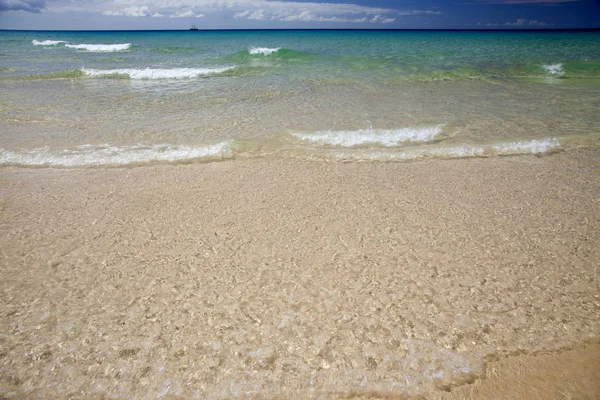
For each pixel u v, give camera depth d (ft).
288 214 14.05
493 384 7.63
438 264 11.16
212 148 20.56
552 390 7.47
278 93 34.63
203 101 31.68
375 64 54.03
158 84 39.91
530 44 88.99
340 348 8.41
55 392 7.52
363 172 17.85
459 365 8.04
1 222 13.48
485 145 20.89
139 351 8.35
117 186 16.40
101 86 38.65
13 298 9.86
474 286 10.24
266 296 9.93
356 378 7.77
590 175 17.25
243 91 35.65
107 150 20.49
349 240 12.39
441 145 21.16
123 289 10.21
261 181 16.88
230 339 8.64
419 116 26.86
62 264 11.24
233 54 63.67
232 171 17.98
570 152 20.06
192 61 59.57
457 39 115.03
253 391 7.53
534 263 11.17
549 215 13.87
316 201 15.03
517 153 20.03
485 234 12.68
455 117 26.63
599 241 12.21
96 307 9.59
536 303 9.64
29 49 79.87
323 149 20.74
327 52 68.80
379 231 12.91
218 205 14.76
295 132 23.12
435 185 16.44
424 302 9.68
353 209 14.39
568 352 8.31
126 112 28.07
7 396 7.39
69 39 127.24
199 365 8.04
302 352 8.33
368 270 10.91
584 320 9.12
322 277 10.62
